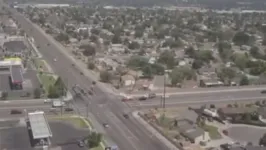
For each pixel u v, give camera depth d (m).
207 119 142.75
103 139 119.88
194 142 120.81
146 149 114.56
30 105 150.12
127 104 156.50
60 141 116.50
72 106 150.75
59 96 160.38
